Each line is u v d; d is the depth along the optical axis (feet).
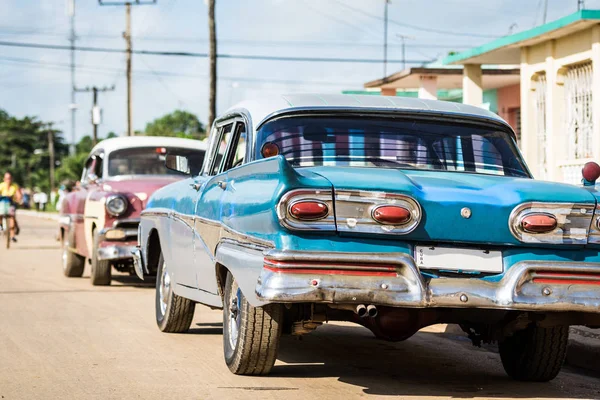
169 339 32.07
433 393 23.36
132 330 34.22
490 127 26.37
